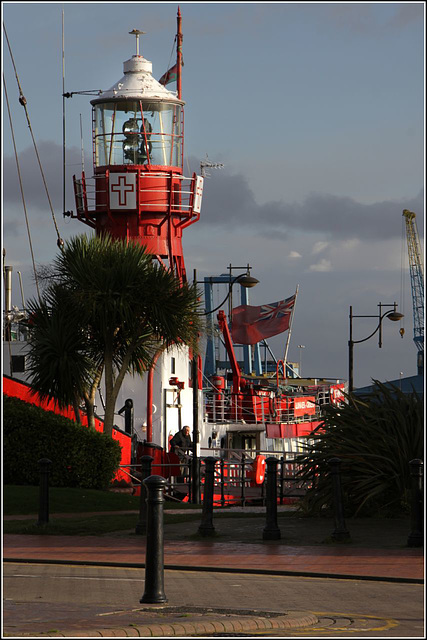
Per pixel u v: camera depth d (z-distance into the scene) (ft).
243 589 53.31
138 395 172.14
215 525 83.41
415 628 41.81
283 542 72.38
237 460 167.12
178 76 196.85
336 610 46.73
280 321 228.02
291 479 110.73
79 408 143.02
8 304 178.50
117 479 136.56
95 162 172.45
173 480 151.02
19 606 46.50
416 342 469.57
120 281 133.90
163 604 47.62
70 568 62.90
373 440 85.25
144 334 137.28
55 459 119.96
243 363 286.05
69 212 173.78
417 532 67.92
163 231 171.94
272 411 203.00
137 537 77.97
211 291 253.65
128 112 170.50
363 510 84.17
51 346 131.03
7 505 101.30
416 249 504.02
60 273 136.56
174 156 173.27
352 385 186.60
